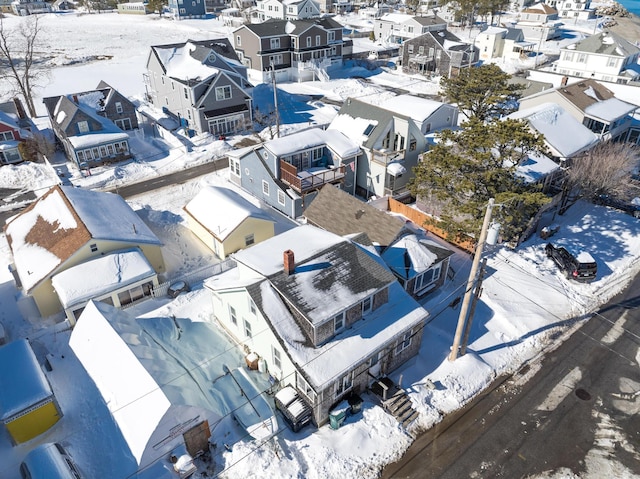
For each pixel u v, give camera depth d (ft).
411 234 98.48
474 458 66.74
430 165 106.01
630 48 222.28
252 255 81.35
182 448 63.10
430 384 76.28
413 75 263.08
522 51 300.81
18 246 98.68
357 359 68.64
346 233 102.58
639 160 146.51
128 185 142.72
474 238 105.40
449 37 261.85
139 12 472.85
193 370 73.77
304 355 67.77
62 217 98.53
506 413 73.77
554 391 77.82
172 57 194.39
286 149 122.01
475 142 97.86
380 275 76.74
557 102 154.10
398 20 330.75
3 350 73.00
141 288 93.40
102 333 74.23
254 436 66.03
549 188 129.08
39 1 504.02
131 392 64.39
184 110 181.27
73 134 152.35
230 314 81.35
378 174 129.18
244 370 76.48
